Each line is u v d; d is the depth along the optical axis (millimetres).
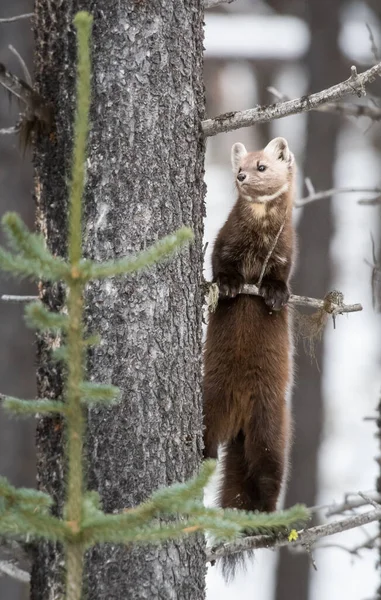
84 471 9547
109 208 9734
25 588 19984
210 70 29938
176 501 6902
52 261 6789
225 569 12422
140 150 9805
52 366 9867
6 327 20188
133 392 9633
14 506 6730
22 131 10180
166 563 9555
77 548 6770
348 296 34594
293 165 14297
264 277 13461
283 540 10484
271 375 12914
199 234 10234
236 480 12859
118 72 9828
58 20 10070
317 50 27828
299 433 26406
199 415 10102
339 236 35281
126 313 9664
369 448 31625
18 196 20406
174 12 10047
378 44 28641
